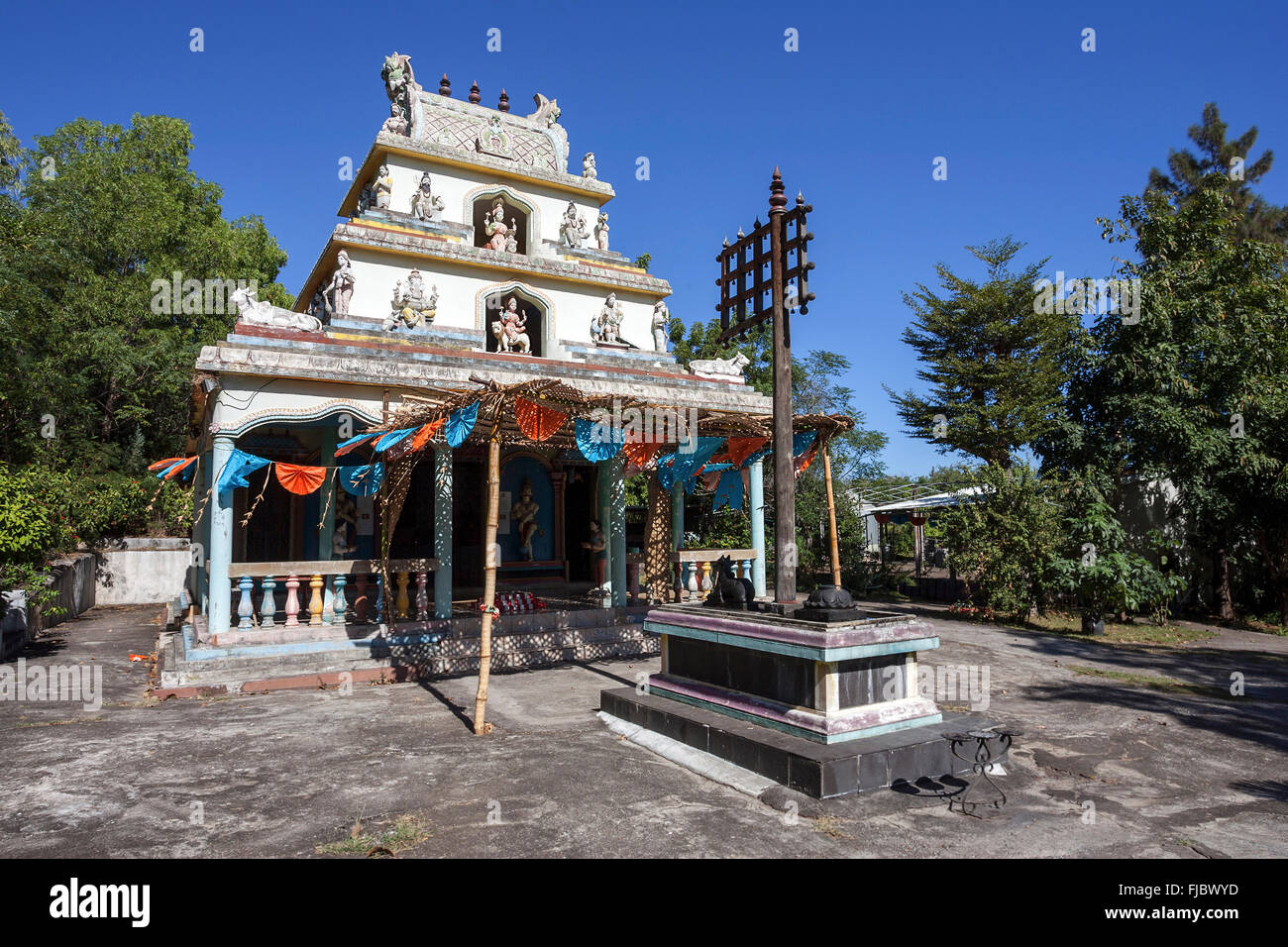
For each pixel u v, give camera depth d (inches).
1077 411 744.3
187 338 1053.2
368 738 291.3
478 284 589.6
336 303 527.2
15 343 712.4
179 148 1246.9
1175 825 205.8
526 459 661.9
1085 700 358.3
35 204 880.3
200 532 573.3
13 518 474.9
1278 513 653.3
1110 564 585.3
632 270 658.8
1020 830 200.2
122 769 251.6
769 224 308.7
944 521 724.7
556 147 671.8
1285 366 722.2
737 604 296.2
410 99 604.4
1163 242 698.8
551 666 447.2
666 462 510.9
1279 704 352.2
